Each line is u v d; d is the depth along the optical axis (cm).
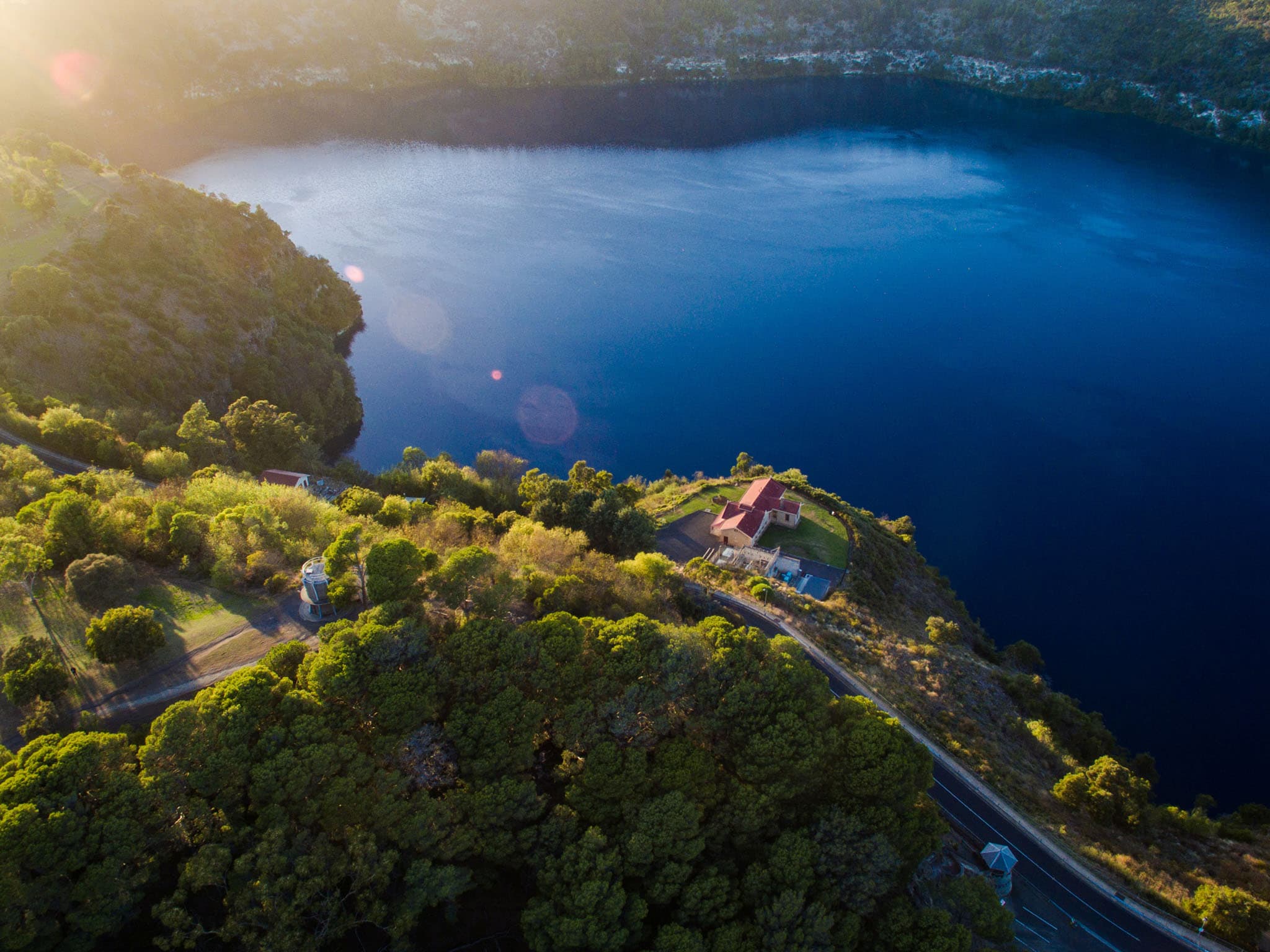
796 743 5728
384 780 5119
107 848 4412
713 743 6047
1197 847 7700
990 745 8225
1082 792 7688
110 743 4856
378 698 5406
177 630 7012
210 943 4641
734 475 15950
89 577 6975
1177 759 11188
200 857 4481
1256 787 10781
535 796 5384
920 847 5809
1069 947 6247
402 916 4778
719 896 5250
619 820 5534
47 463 11294
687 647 6097
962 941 5341
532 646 5928
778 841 5509
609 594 8038
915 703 8581
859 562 12319
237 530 8231
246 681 5234
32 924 4191
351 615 7081
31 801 4406
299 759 4984
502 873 5594
